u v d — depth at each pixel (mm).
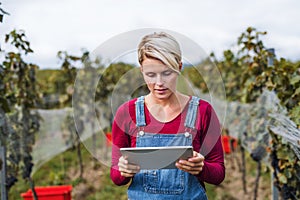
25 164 4988
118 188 6691
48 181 7246
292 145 3342
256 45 4805
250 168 7367
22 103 5129
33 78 5750
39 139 6219
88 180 7109
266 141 4387
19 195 6395
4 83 4527
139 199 2268
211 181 2166
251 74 5012
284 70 3857
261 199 6012
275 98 4023
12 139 4609
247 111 5191
